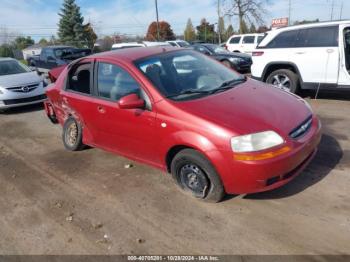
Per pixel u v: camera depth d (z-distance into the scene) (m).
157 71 4.22
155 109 3.86
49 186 4.59
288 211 3.46
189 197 3.91
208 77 4.45
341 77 7.04
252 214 3.48
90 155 5.49
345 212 3.36
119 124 4.38
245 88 4.24
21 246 3.38
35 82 9.30
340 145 4.92
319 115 6.54
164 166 4.05
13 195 4.44
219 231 3.29
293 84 7.77
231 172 3.35
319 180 3.98
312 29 7.37
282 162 3.28
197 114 3.54
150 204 3.87
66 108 5.45
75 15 54.22
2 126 7.90
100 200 4.08
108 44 45.88
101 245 3.27
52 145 6.21
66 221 3.71
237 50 22.62
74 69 5.33
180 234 3.31
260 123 3.37
